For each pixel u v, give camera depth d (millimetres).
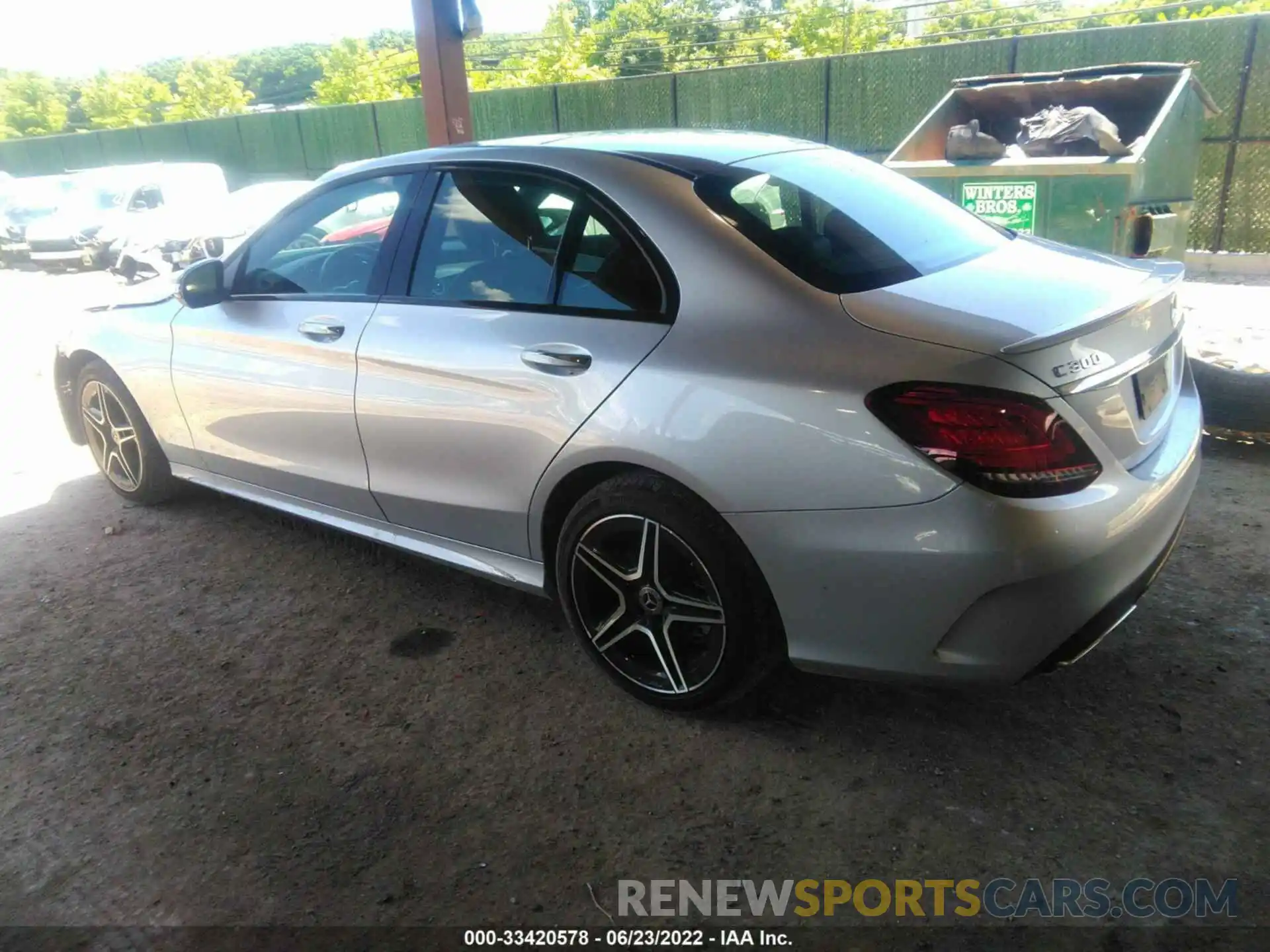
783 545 2486
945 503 2250
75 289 14094
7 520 4918
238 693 3273
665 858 2441
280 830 2617
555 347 2867
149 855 2553
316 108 20812
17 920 2367
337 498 3775
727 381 2521
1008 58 11273
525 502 3070
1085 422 2316
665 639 2869
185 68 42906
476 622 3645
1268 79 9656
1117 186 6203
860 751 2777
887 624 2424
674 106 14242
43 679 3424
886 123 12430
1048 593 2277
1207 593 3451
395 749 2928
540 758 2844
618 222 2854
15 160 30625
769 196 2885
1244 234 10133
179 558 4336
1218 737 2725
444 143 8508
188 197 15891
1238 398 4660
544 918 2283
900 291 2547
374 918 2311
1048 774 2633
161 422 4469
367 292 3486
